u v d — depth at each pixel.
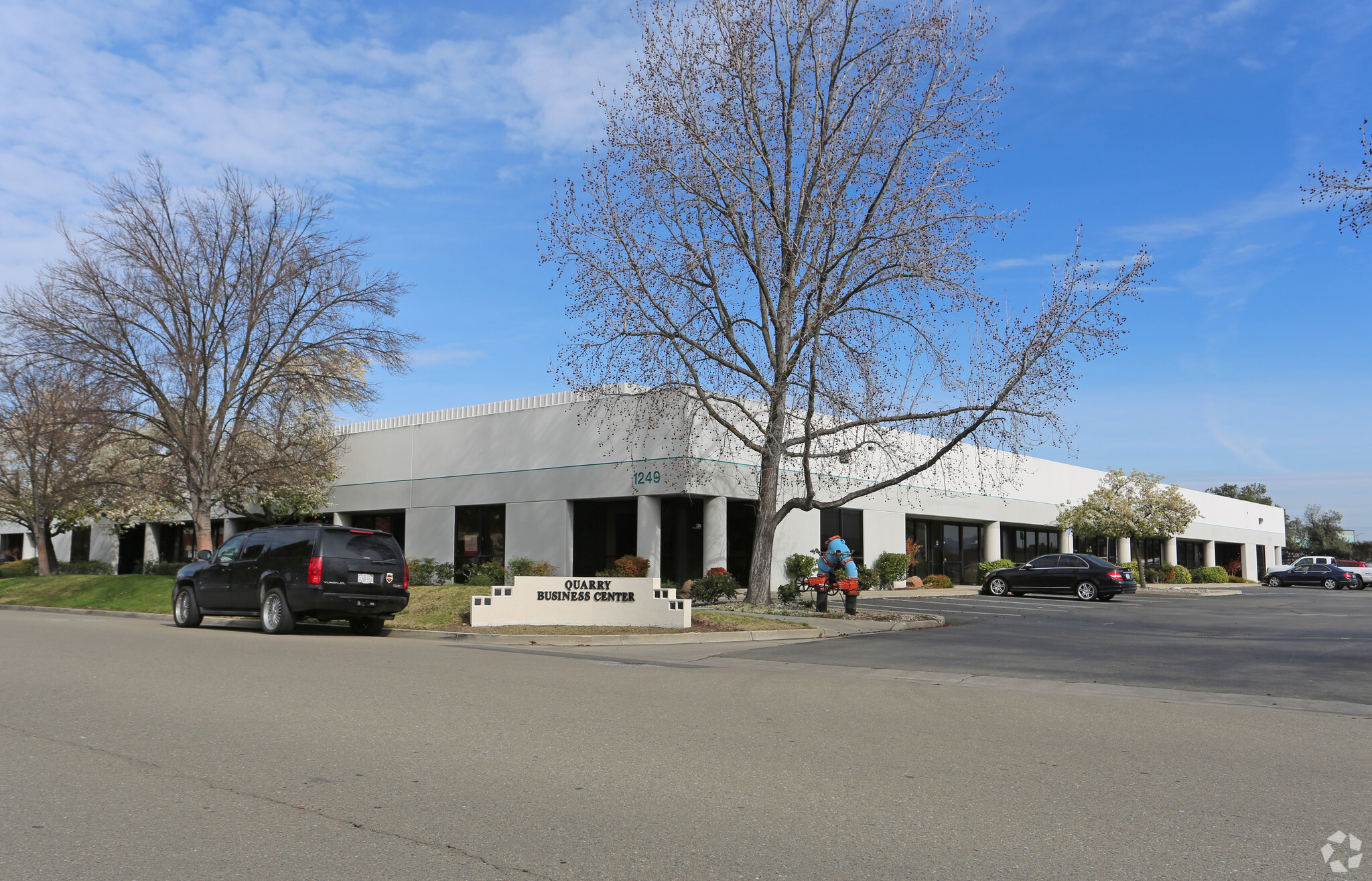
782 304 23.19
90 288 28.34
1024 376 20.89
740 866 4.70
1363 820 5.61
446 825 5.32
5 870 4.55
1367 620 23.25
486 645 16.61
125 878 4.45
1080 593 33.34
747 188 22.33
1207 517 60.66
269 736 7.60
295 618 17.75
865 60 21.91
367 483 35.03
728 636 17.84
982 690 11.16
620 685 10.87
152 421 29.42
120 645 14.80
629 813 5.60
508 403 31.14
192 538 43.34
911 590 35.53
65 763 6.67
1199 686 11.73
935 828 5.36
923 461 36.53
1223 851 5.00
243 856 4.77
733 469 28.06
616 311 21.80
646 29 22.20
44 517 35.72
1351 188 14.65
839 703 9.82
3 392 32.97
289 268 29.36
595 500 28.88
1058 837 5.21
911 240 21.23
